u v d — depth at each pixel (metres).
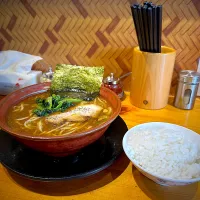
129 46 0.35
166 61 0.29
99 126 0.19
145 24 0.25
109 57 0.37
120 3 0.32
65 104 0.26
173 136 0.23
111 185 0.19
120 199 0.18
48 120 0.23
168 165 0.20
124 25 0.33
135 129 0.24
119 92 0.35
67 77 0.30
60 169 0.19
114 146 0.23
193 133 0.23
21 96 0.27
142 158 0.21
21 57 0.37
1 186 0.19
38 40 0.38
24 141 0.18
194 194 0.18
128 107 0.34
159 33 0.26
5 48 0.40
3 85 0.36
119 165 0.22
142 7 0.24
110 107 0.26
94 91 0.29
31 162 0.20
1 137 0.24
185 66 0.35
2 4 0.36
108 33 0.35
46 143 0.17
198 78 0.31
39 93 0.30
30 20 0.36
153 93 0.31
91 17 0.34
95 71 0.29
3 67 0.36
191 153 0.21
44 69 0.40
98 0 0.33
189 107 0.33
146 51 0.30
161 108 0.33
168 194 0.18
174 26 0.32
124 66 0.37
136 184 0.19
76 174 0.19
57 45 0.38
